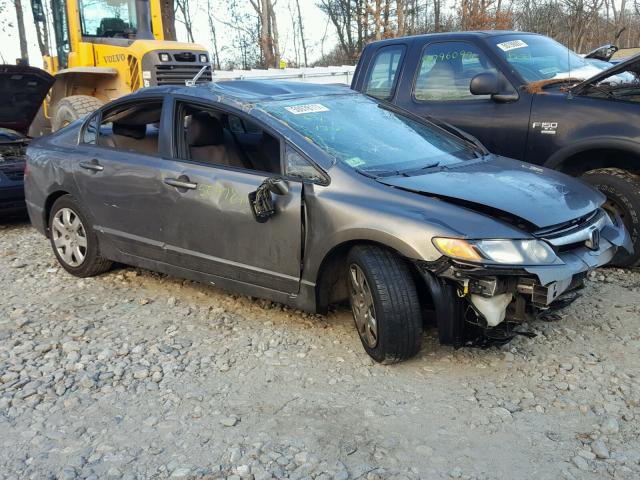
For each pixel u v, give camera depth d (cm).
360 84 715
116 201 510
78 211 548
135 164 495
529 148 572
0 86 838
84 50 1119
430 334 425
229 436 322
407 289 367
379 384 369
